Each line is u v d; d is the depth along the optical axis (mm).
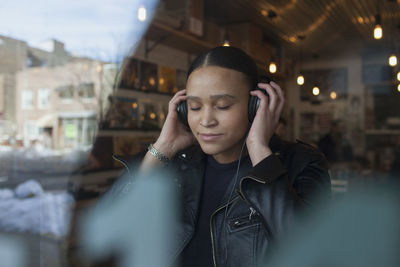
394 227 2619
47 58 3768
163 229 990
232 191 924
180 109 987
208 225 956
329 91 9086
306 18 5230
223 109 835
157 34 3793
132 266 1021
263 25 5469
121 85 3688
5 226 3314
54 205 3375
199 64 850
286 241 818
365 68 8789
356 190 4008
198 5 4023
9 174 3525
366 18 5441
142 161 1053
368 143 8812
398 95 8633
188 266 956
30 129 3797
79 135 3639
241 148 960
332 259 944
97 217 1086
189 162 1033
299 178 943
